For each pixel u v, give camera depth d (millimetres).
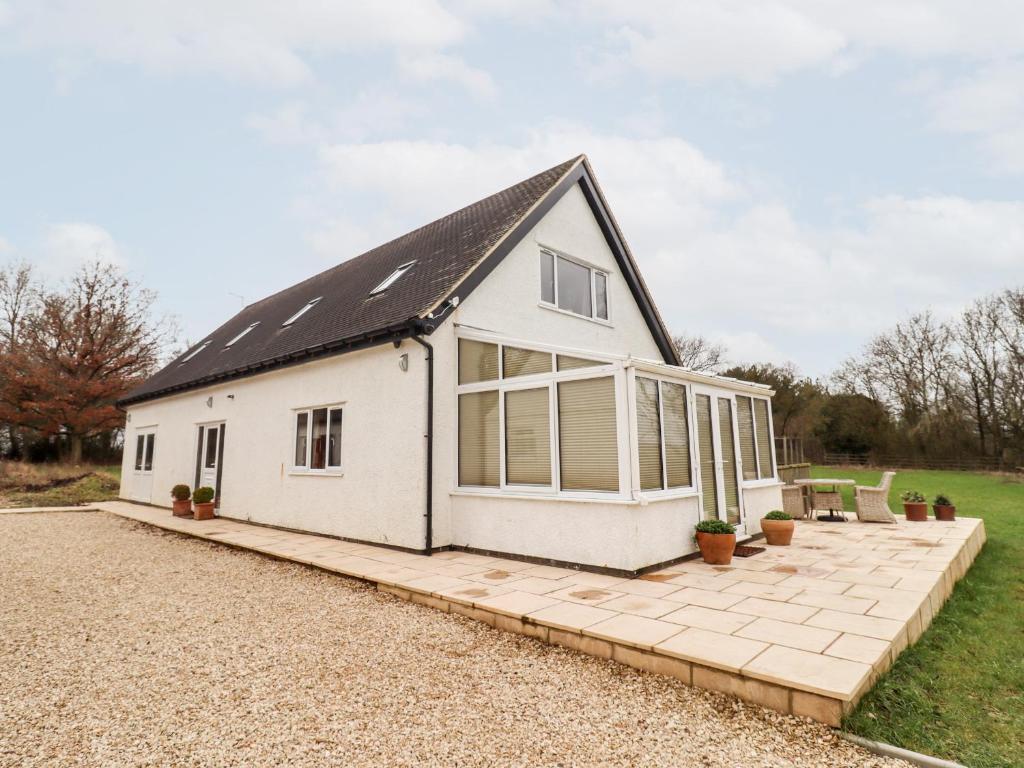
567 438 7504
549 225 11445
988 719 3465
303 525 10773
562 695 3805
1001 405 31219
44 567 8273
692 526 7883
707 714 3512
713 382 8953
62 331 28500
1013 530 11758
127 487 18422
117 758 3037
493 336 8625
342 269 17328
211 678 4145
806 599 5504
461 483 8820
